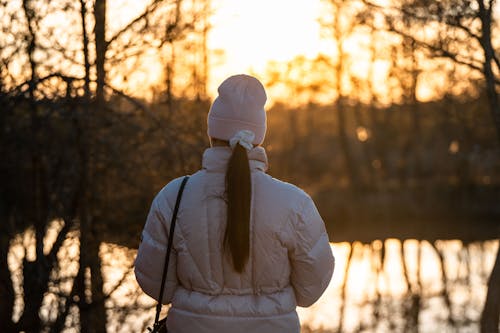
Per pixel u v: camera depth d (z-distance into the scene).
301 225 2.36
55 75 5.30
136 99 5.80
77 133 5.56
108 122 5.62
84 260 5.61
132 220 5.82
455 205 28.78
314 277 2.40
